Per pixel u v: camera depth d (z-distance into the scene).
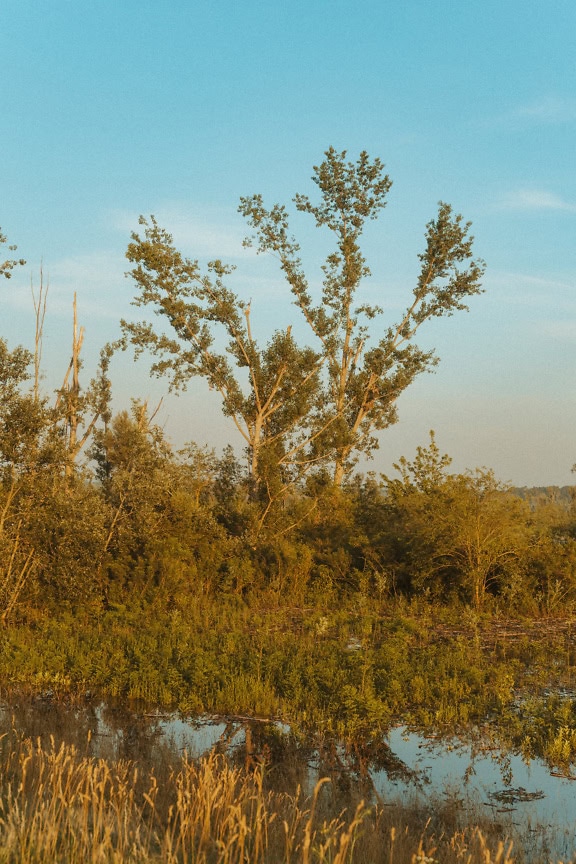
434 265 36.06
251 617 19.52
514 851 7.67
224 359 33.47
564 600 21.86
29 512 18.08
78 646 15.41
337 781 9.53
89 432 29.98
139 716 11.82
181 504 22.80
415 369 35.84
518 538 22.48
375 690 12.35
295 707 11.95
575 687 13.24
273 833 7.50
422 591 22.53
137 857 6.25
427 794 9.17
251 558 23.75
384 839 7.79
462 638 16.48
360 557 24.39
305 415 33.44
